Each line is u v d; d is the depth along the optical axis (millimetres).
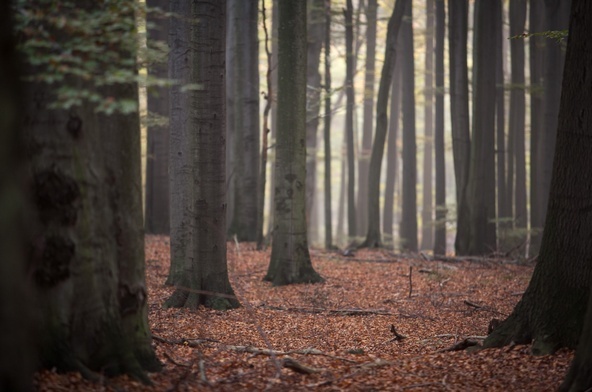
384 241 33406
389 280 17062
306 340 10789
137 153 7125
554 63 24141
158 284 15055
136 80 5656
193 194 13281
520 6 26828
